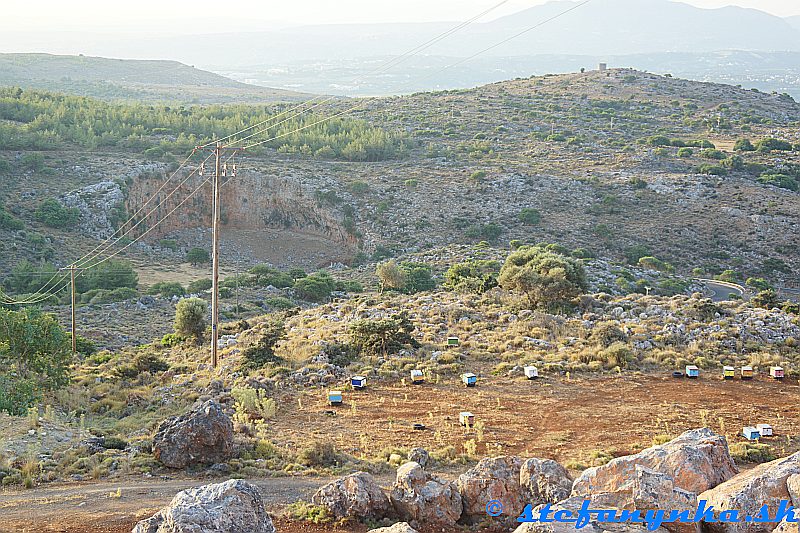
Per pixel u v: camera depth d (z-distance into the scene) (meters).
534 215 114.94
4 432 27.81
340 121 160.75
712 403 32.72
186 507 14.55
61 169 122.25
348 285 85.88
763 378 36.44
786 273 102.06
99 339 60.88
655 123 185.75
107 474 24.05
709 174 133.00
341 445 27.59
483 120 181.50
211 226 124.75
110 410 35.31
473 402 33.12
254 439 27.25
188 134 147.62
